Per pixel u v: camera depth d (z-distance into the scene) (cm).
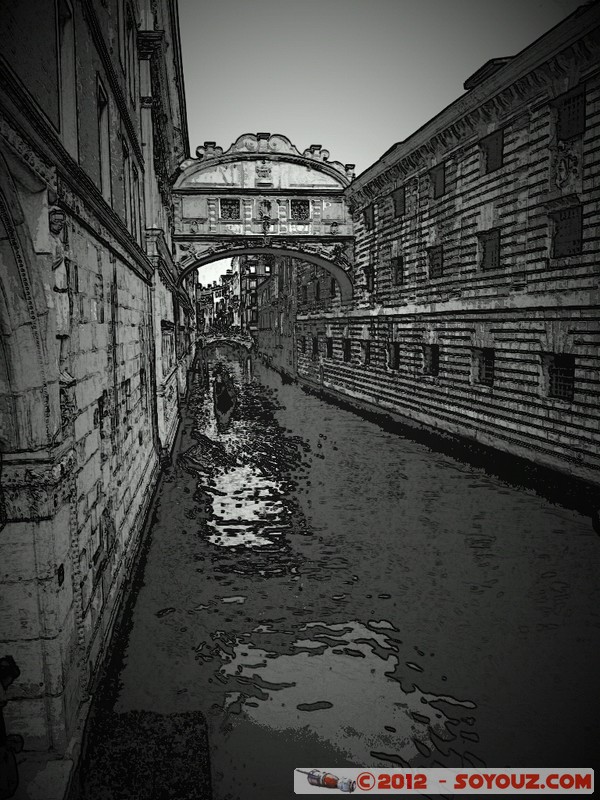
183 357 3122
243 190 2744
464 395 1762
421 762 555
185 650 731
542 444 1412
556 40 1258
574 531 1130
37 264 441
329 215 2808
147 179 1466
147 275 1346
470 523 1179
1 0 387
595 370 1245
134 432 1052
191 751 555
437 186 1958
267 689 657
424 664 703
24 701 466
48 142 464
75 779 473
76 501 548
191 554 1026
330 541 1084
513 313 1510
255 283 7588
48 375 454
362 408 2619
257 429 2247
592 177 1240
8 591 453
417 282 2108
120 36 1021
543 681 670
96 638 617
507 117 1514
